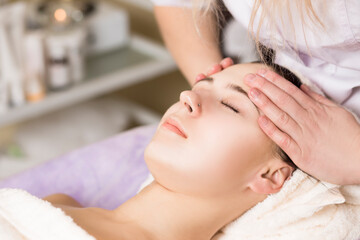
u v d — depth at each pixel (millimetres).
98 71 2004
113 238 857
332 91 1020
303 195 915
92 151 1279
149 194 933
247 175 909
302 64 1025
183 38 1146
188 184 889
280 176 922
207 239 954
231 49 1433
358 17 874
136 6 2352
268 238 952
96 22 2031
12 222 846
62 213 836
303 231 934
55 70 1849
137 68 2029
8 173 1905
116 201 1172
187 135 890
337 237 932
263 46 1018
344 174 884
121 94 2498
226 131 885
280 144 870
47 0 2129
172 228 910
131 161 1266
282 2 893
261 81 882
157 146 899
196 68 1146
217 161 877
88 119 2117
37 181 1201
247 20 1003
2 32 1666
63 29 1896
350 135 876
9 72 1728
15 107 1770
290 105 866
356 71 983
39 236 823
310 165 880
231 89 929
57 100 1839
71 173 1226
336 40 918
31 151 1975
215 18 1135
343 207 949
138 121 2434
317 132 868
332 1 880
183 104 927
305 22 923
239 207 942
